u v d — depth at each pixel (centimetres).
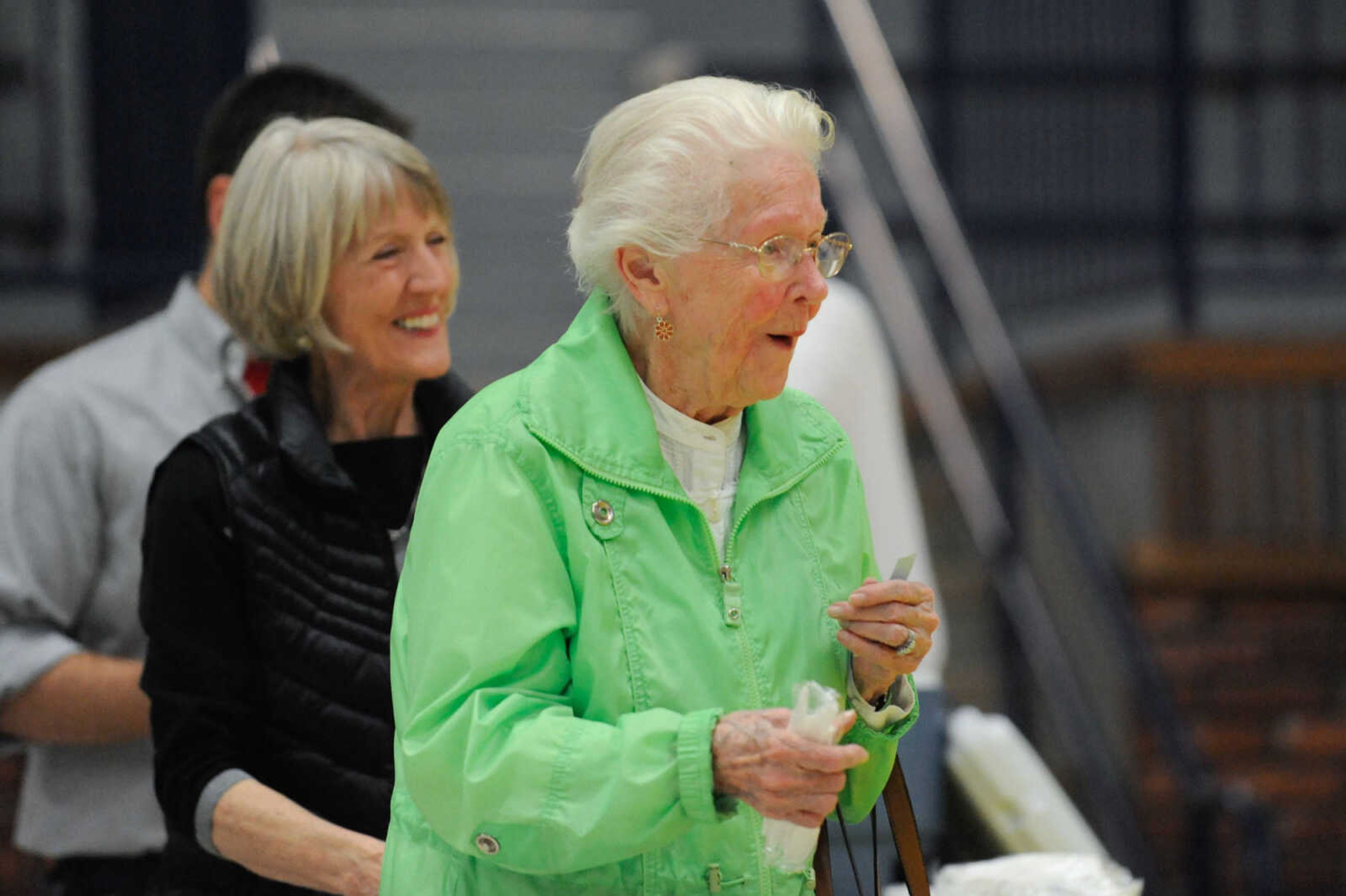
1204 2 2458
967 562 2047
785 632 578
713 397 576
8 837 1542
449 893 564
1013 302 2323
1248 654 1950
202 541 718
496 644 536
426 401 821
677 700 548
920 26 2850
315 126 777
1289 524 2028
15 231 2117
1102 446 2148
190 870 732
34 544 874
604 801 507
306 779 717
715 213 549
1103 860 878
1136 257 2247
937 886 817
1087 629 1992
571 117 2438
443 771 528
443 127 2416
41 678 842
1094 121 2294
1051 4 2325
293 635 719
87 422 893
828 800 498
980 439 2162
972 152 2347
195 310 922
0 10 2191
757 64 2211
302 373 791
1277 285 2266
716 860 556
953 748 1046
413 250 770
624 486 564
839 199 1719
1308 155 2425
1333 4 2456
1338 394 2028
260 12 2202
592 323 589
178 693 715
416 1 2600
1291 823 1850
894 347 2092
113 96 2045
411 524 781
